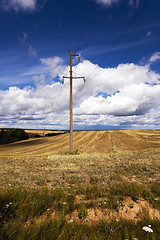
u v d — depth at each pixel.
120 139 44.81
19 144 61.72
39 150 40.88
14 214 3.77
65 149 36.78
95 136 53.03
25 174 9.05
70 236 2.89
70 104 23.72
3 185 6.41
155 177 8.03
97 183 7.24
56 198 4.91
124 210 4.41
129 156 16.67
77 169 10.64
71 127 23.34
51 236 2.82
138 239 2.73
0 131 75.38
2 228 2.88
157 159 13.26
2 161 15.54
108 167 11.09
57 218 3.62
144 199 5.17
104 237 2.86
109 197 5.19
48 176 8.50
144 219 3.71
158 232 3.13
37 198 4.80
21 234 2.79
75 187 6.52
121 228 3.31
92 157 17.30
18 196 4.67
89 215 4.11
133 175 8.71
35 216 3.82
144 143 37.25
